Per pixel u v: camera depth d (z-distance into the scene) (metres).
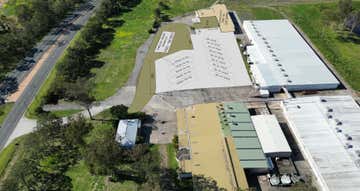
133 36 132.50
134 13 151.50
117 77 108.38
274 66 105.62
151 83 105.31
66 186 73.12
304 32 131.00
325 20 138.75
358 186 68.31
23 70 113.50
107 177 74.94
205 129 83.31
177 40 128.00
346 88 101.38
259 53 113.94
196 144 79.31
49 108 96.00
